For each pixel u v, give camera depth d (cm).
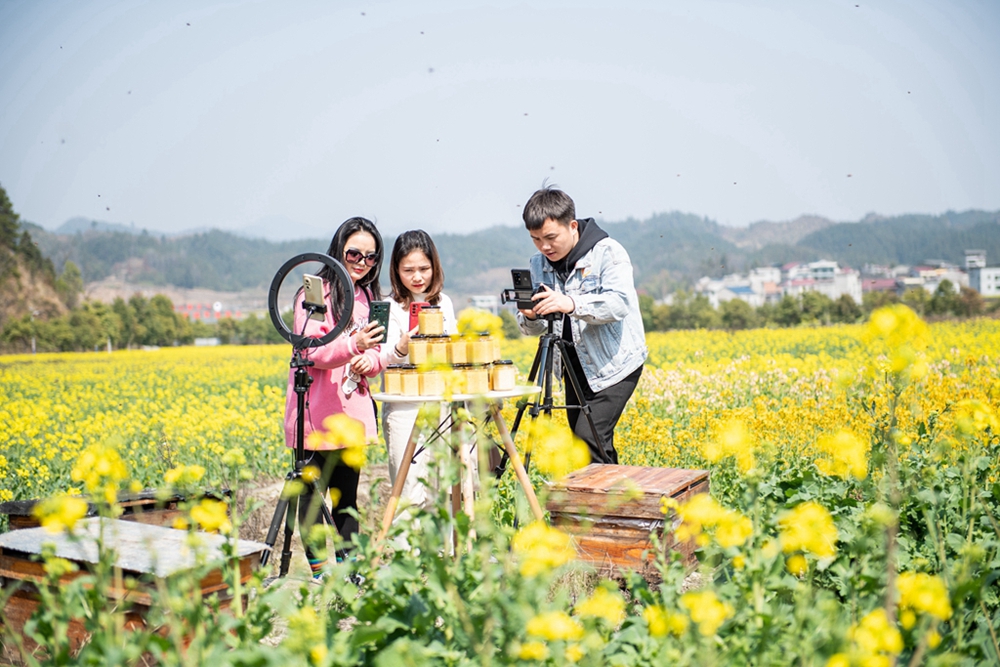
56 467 705
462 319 356
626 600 351
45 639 249
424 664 231
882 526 265
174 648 222
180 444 742
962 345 1883
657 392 1008
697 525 263
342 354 398
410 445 367
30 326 7231
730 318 6906
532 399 476
